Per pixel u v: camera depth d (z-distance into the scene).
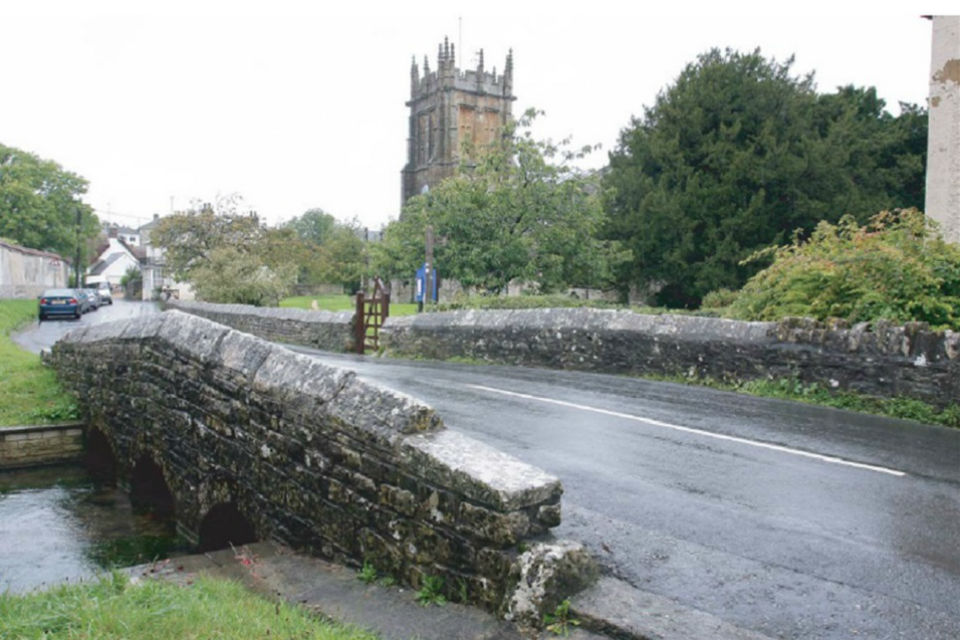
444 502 4.10
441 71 78.38
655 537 4.47
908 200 31.88
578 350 12.57
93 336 10.11
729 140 30.97
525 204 24.75
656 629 3.37
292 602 4.30
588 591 3.75
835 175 29.28
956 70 13.85
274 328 23.16
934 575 3.96
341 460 4.95
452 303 18.61
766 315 11.21
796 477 5.74
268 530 5.80
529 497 3.83
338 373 5.27
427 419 4.57
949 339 7.90
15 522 7.78
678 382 10.78
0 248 38.31
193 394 7.15
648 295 33.50
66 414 10.33
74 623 3.61
